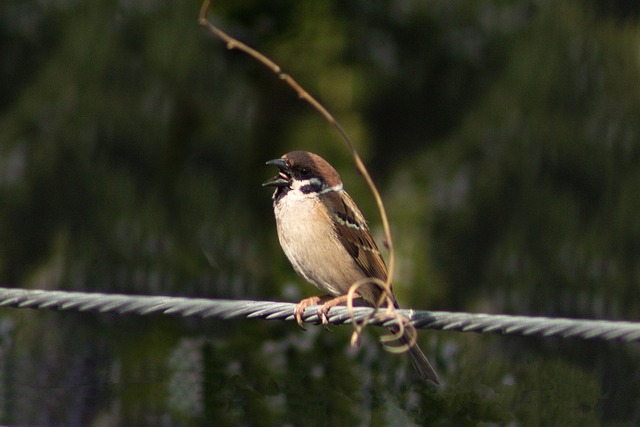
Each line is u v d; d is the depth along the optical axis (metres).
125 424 9.81
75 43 13.35
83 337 10.75
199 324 10.80
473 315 6.57
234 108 13.93
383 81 15.88
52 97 13.23
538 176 14.66
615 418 9.27
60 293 6.66
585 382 7.96
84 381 10.09
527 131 14.82
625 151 14.54
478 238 14.76
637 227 14.33
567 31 15.00
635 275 14.31
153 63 13.47
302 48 15.84
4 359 10.36
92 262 12.91
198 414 9.54
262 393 9.26
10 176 12.99
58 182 13.06
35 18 13.38
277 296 13.61
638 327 6.30
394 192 15.33
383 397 8.23
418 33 15.88
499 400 7.83
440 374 7.93
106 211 13.00
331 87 15.73
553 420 7.83
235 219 13.61
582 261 14.30
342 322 7.07
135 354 10.71
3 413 9.86
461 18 15.70
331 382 8.78
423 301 14.45
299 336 9.85
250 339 10.05
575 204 14.52
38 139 13.11
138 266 12.98
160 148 13.33
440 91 15.77
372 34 15.98
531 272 14.36
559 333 6.40
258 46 15.70
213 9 15.44
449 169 15.05
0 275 12.89
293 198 8.58
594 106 14.71
